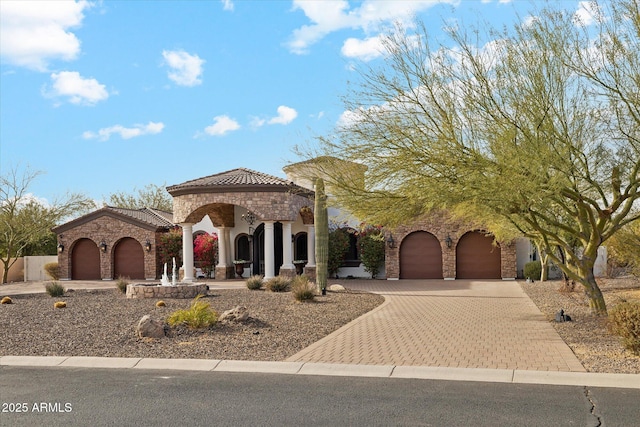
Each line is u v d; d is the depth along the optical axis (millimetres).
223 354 10922
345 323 15328
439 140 11945
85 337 12609
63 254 35500
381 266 32812
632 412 7039
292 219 28781
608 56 11836
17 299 21891
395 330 13852
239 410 7266
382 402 7570
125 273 35094
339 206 14227
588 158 12984
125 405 7523
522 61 12102
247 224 34219
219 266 33312
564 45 12180
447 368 9445
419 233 31875
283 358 10508
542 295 21938
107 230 34969
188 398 7836
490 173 11812
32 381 8906
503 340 12164
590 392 7996
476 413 7047
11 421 6914
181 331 13125
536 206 12648
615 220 13734
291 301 19875
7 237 37938
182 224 29188
